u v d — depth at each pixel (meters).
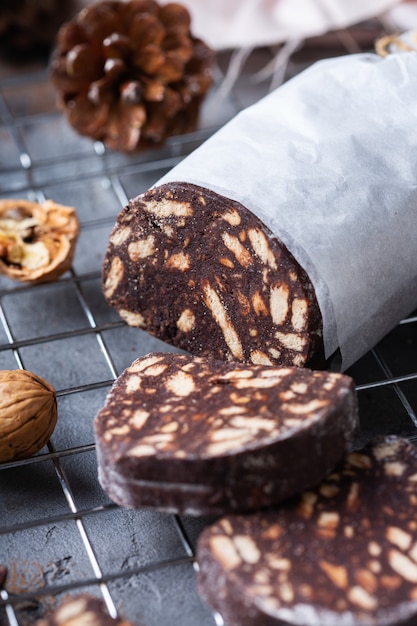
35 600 0.52
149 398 0.53
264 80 0.79
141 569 0.52
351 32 0.80
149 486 0.51
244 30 0.77
